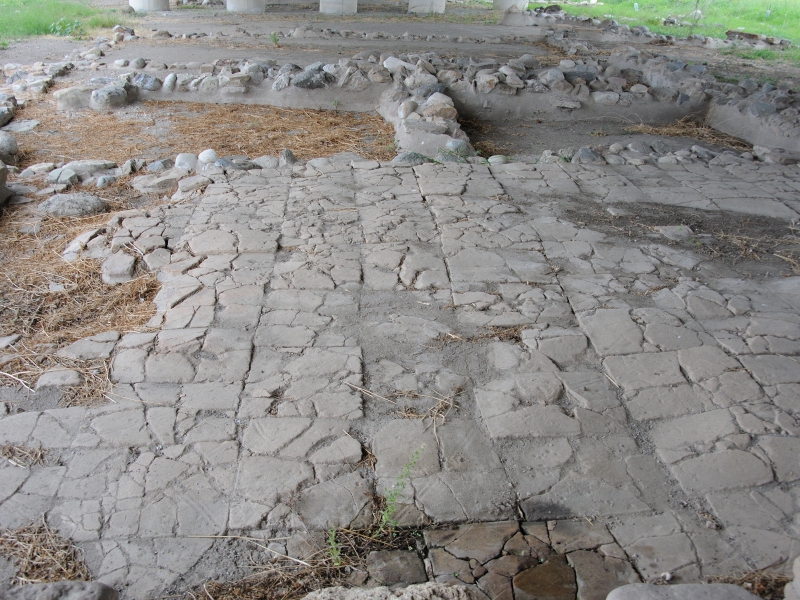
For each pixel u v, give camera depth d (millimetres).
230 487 2574
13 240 4512
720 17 20188
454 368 3311
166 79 8172
